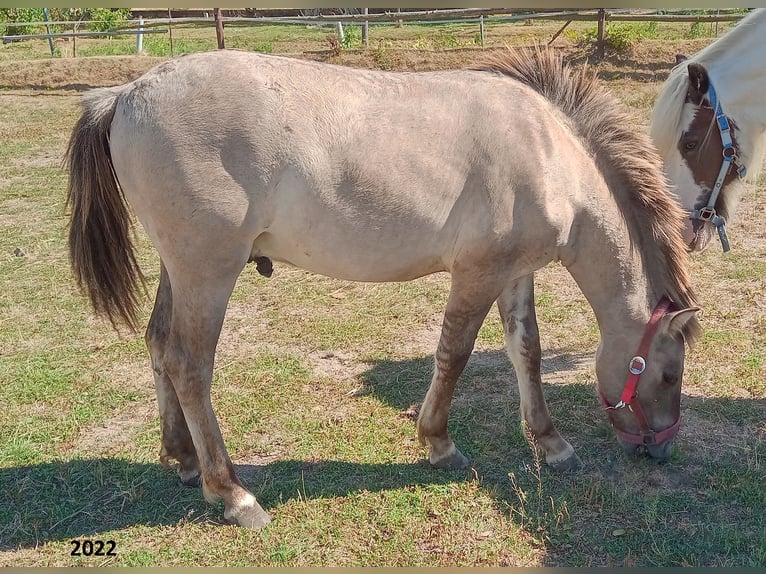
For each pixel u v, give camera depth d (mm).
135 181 2832
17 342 4871
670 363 3195
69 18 21984
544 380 4328
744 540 2930
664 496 3230
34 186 8469
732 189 4137
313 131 2814
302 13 25000
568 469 3449
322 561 2889
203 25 24500
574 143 3143
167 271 3000
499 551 2916
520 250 3059
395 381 4328
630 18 14375
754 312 4910
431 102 2975
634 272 3180
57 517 3186
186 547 2986
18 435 3791
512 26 20703
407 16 16594
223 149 2754
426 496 3260
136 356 4699
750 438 3637
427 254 3078
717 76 3924
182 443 3326
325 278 5930
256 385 4293
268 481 3410
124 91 2887
